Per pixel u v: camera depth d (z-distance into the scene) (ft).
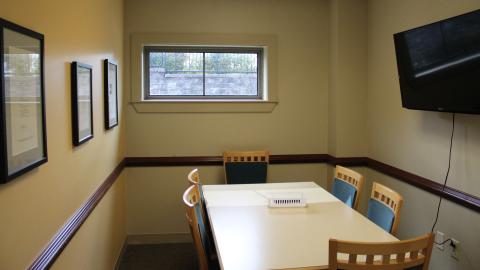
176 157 12.50
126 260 11.38
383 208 7.34
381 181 11.62
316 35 12.78
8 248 4.10
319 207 8.04
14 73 4.21
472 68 6.96
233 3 12.37
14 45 4.21
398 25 10.49
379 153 11.72
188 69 12.74
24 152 4.47
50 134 5.42
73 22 6.49
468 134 8.08
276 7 12.57
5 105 3.99
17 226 4.33
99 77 8.52
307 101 12.90
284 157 12.85
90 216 7.54
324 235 6.49
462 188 8.28
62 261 5.74
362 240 6.30
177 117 12.44
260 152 12.35
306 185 9.93
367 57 12.34
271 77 12.61
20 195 4.41
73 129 6.49
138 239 12.59
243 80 12.98
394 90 10.75
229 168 12.21
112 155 10.16
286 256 5.67
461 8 8.13
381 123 11.55
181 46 12.53
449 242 8.65
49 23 5.37
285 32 12.64
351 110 12.38
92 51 7.83
